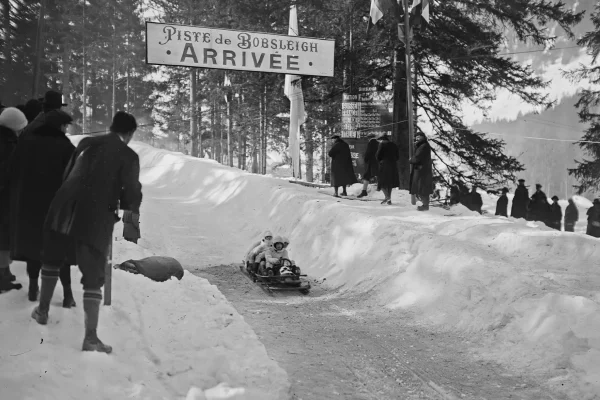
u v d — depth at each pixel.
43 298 4.48
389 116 22.62
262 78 31.61
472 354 6.68
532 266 9.33
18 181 4.73
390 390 5.52
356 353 6.68
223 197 22.95
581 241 9.73
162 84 51.75
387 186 15.76
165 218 19.20
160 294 6.46
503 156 24.36
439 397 5.36
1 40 41.69
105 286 5.40
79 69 52.34
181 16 39.41
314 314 8.65
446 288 8.55
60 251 4.44
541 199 19.52
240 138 40.34
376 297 9.52
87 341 4.33
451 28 22.86
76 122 55.09
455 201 22.03
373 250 11.12
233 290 10.27
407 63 15.49
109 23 47.16
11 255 4.74
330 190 20.11
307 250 13.47
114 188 4.42
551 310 6.88
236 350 5.36
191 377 4.69
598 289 7.98
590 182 26.03
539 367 6.07
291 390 5.20
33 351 4.04
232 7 30.67
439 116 24.28
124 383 4.14
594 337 6.20
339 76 24.14
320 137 34.31
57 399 3.60
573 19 23.69
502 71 23.31
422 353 6.72
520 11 22.55
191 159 33.62
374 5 16.62
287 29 29.67
